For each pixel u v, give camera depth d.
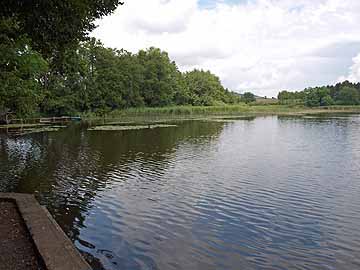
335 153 26.80
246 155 25.80
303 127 50.44
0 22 13.67
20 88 28.69
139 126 51.41
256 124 56.78
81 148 28.55
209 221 12.45
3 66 25.00
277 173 19.81
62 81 66.12
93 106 76.62
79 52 69.94
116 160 23.42
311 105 137.62
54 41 13.05
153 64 96.31
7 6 10.96
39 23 11.65
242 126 52.47
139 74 89.75
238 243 10.73
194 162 22.98
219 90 127.88
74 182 17.58
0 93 26.52
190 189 16.47
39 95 35.91
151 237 11.09
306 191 16.14
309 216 12.98
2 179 17.95
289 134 40.44
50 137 36.19
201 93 118.50
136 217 12.80
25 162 22.45
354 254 10.14
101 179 18.25
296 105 139.38
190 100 111.56
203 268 9.25
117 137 36.50
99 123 57.53
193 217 12.84
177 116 83.19
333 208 13.84
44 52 14.23
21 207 10.43
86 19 13.48
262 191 16.16
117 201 14.62
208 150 28.09
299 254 10.09
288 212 13.37
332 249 10.42
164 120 67.25
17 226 9.15
